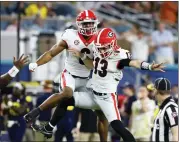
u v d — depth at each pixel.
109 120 18.05
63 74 18.56
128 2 43.06
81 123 28.73
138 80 34.78
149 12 43.50
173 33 42.19
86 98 18.39
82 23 17.81
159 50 39.09
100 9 42.16
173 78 35.25
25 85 32.81
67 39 18.08
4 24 38.25
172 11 42.91
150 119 27.56
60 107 18.27
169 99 19.36
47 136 18.36
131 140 17.83
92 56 18.20
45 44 33.25
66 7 41.00
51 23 37.94
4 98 29.41
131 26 40.81
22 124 29.22
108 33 17.61
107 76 17.94
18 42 31.12
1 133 29.34
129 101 29.02
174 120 18.97
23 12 40.25
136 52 37.56
